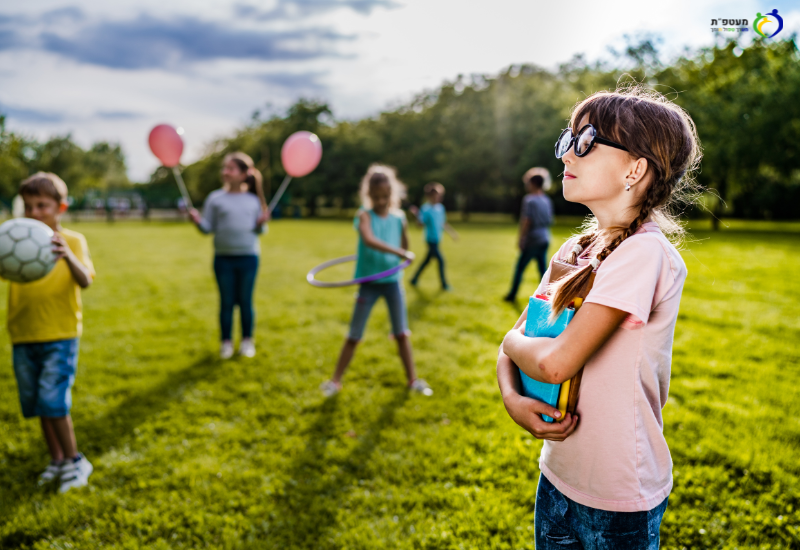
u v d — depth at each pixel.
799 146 20.95
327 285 3.67
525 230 6.71
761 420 3.32
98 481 2.80
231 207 4.68
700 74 26.77
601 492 1.16
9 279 2.54
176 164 4.72
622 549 1.18
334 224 27.47
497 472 2.79
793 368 4.32
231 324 4.78
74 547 2.31
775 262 10.13
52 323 2.74
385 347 5.02
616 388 1.13
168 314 6.39
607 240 1.18
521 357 1.18
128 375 4.34
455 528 2.39
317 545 2.33
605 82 27.67
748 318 5.83
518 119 31.11
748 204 28.86
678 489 2.59
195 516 2.47
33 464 2.97
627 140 1.11
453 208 42.12
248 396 3.88
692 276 8.52
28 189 2.81
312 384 4.08
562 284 1.18
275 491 2.71
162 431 3.38
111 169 72.62
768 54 23.78
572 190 1.20
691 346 4.83
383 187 3.77
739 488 2.61
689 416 3.35
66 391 2.79
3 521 2.49
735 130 21.17
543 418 1.19
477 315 6.21
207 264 10.77
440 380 4.13
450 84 37.16
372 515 2.51
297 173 5.03
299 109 41.81
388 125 41.69
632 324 1.10
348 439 3.21
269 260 11.34
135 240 16.50
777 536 2.29
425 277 8.92
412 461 2.94
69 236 2.94
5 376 4.29
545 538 1.31
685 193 1.23
